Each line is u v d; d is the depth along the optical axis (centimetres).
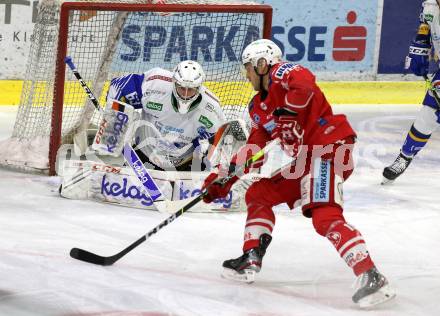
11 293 843
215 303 845
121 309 818
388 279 950
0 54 1888
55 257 959
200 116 1181
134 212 1166
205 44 1483
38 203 1186
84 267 929
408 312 849
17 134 1424
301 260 1005
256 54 879
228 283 905
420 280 951
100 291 860
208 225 1123
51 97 1399
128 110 1177
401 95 2127
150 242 1041
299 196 898
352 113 1941
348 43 2130
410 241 1099
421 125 1351
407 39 2170
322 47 2116
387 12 2136
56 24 1377
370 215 1213
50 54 1390
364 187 1375
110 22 1440
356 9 2114
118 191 1194
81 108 1464
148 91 1179
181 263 968
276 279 934
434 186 1399
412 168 1522
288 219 1176
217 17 1491
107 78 1470
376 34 2142
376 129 1802
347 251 834
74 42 1458
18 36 1894
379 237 1111
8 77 1908
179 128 1198
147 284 888
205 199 921
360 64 2152
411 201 1298
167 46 1592
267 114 888
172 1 1352
